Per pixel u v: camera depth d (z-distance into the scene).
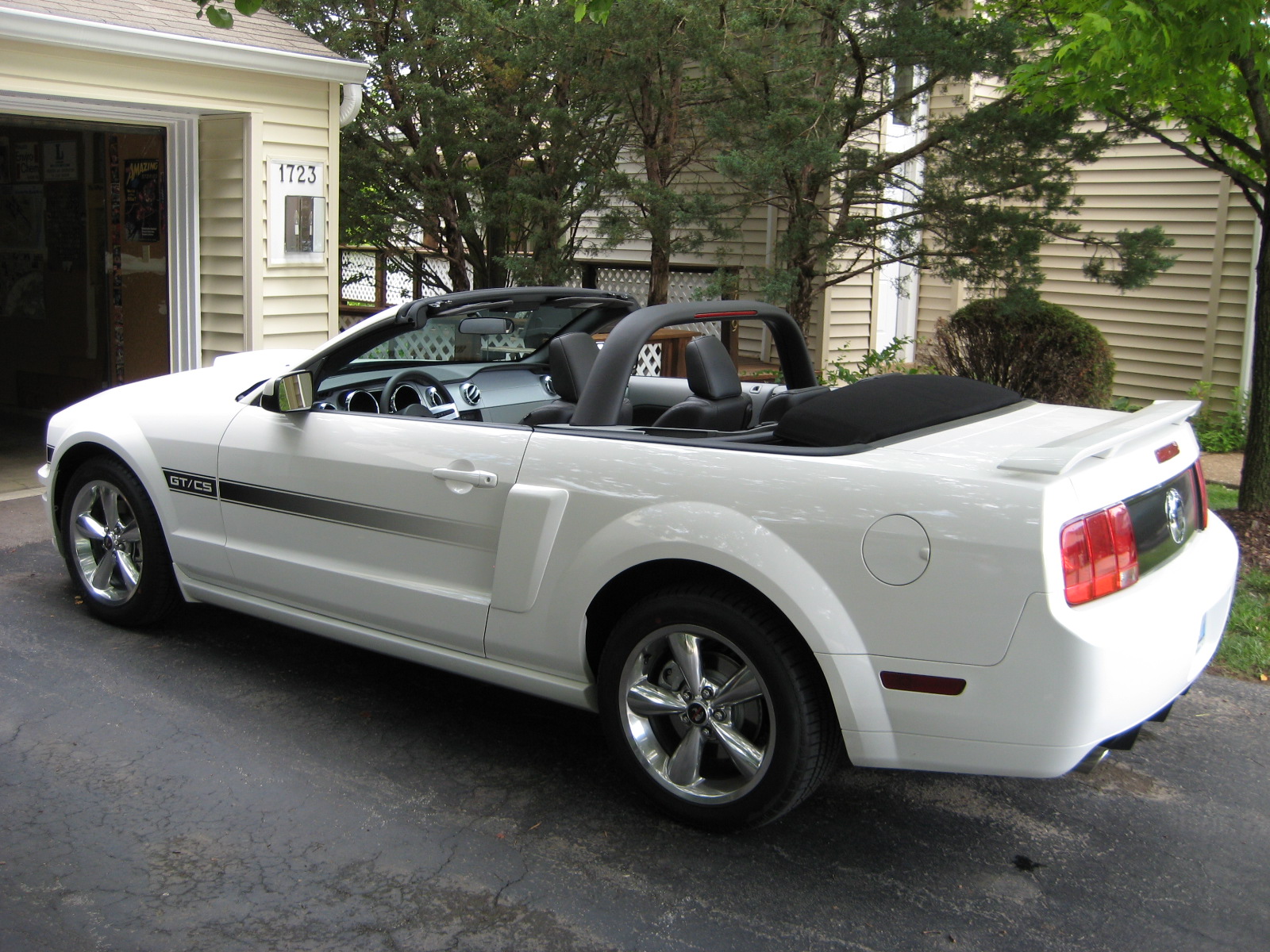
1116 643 2.85
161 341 9.40
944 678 2.95
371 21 10.83
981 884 3.21
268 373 4.79
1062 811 3.67
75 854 3.20
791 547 3.11
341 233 11.90
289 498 4.27
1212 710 4.48
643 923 2.97
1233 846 3.46
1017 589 2.84
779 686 3.16
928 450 3.21
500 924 2.94
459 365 5.09
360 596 4.09
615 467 3.46
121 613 4.96
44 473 5.14
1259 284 6.78
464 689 4.54
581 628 3.54
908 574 2.96
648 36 9.09
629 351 3.78
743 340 11.85
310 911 2.98
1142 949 2.91
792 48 8.80
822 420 3.37
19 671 4.48
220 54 8.02
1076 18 7.76
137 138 9.16
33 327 10.66
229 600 4.61
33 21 6.95
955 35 8.80
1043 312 10.01
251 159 8.57
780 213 12.48
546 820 3.50
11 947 2.77
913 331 14.05
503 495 3.67
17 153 10.39
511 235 11.52
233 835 3.34
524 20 9.47
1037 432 3.48
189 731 4.03
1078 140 8.72
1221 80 6.54
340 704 4.33
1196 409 3.45
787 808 3.25
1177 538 3.40
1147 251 8.64
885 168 9.72
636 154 11.15
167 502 4.69
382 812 3.51
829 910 3.06
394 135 11.84
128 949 2.79
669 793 3.44
